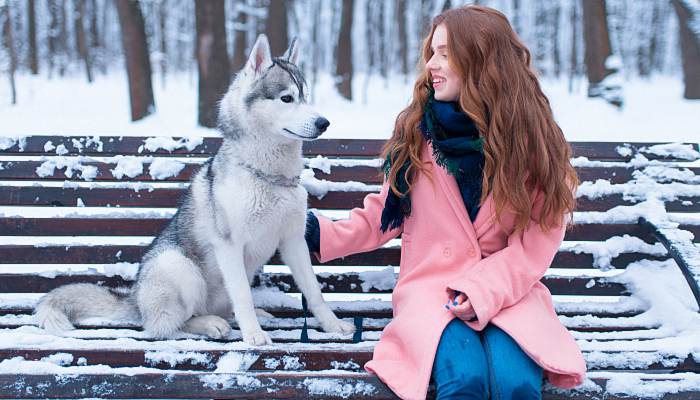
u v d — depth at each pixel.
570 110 11.66
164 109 13.02
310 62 24.94
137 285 2.85
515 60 2.39
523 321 2.19
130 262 3.16
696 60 14.08
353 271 3.18
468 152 2.41
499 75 2.35
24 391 2.08
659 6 27.59
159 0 28.55
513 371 2.01
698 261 2.70
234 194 2.71
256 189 2.71
